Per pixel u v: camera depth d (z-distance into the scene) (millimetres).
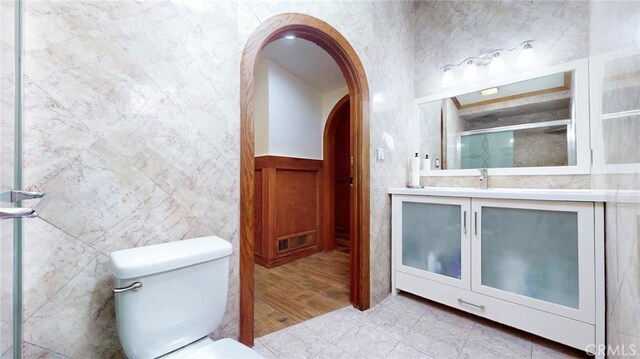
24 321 732
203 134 1130
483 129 2080
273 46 2494
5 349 640
